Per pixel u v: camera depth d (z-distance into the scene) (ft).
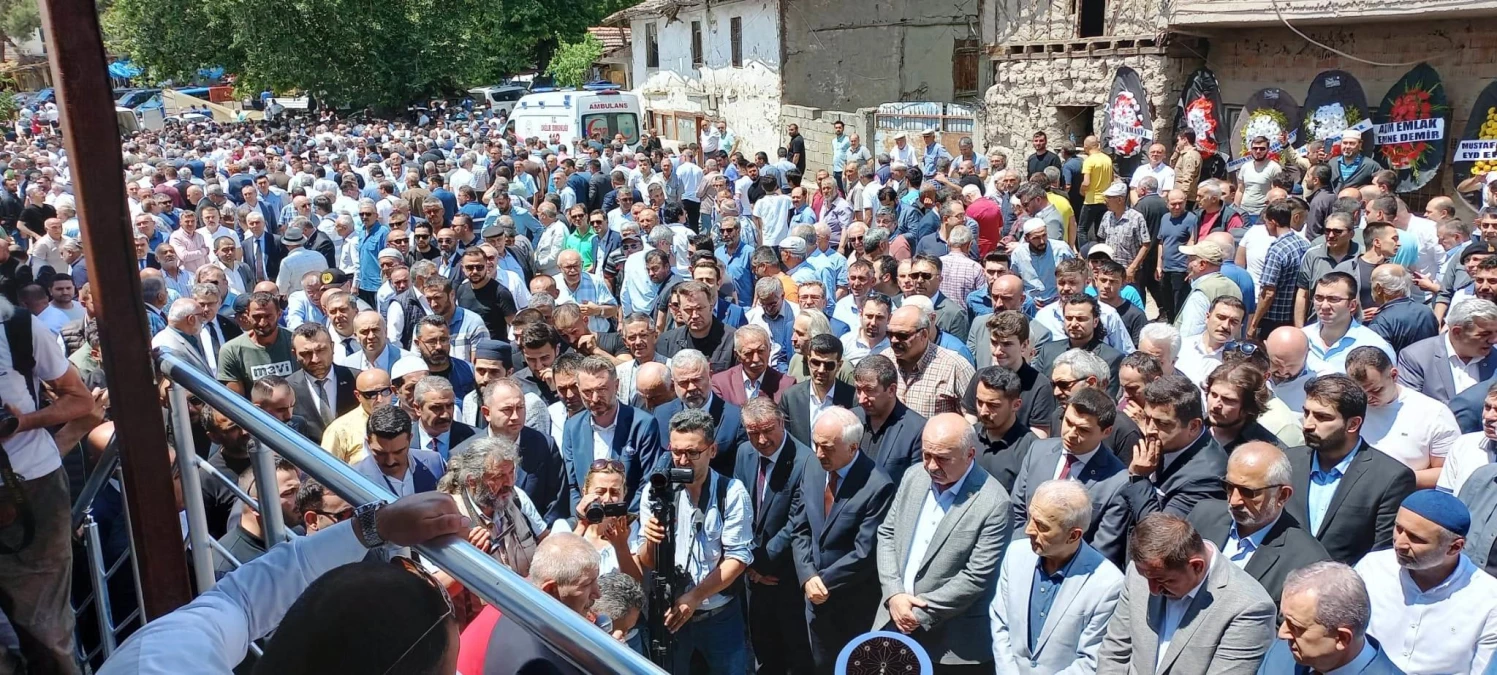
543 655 7.41
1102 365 19.06
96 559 10.19
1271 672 12.70
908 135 70.69
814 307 26.03
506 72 155.53
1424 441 18.03
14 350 9.25
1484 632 12.82
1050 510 13.91
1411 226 30.78
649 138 80.12
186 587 8.01
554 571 11.59
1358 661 11.59
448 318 26.23
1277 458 13.99
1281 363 19.95
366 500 6.82
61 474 9.59
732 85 91.76
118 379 7.43
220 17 112.47
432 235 39.04
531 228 44.78
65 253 31.83
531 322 22.85
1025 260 31.04
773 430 17.70
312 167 62.08
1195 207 43.98
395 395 21.35
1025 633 14.74
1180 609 13.19
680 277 32.89
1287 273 28.32
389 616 5.01
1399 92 46.16
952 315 26.43
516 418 18.03
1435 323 23.12
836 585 17.11
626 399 23.27
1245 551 14.60
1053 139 60.95
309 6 114.42
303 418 21.11
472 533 13.01
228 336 28.45
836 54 82.94
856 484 17.11
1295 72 50.19
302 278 31.27
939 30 83.25
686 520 16.87
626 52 133.08
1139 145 55.21
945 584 15.90
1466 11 41.57
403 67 123.65
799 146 71.20
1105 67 57.00
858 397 18.85
